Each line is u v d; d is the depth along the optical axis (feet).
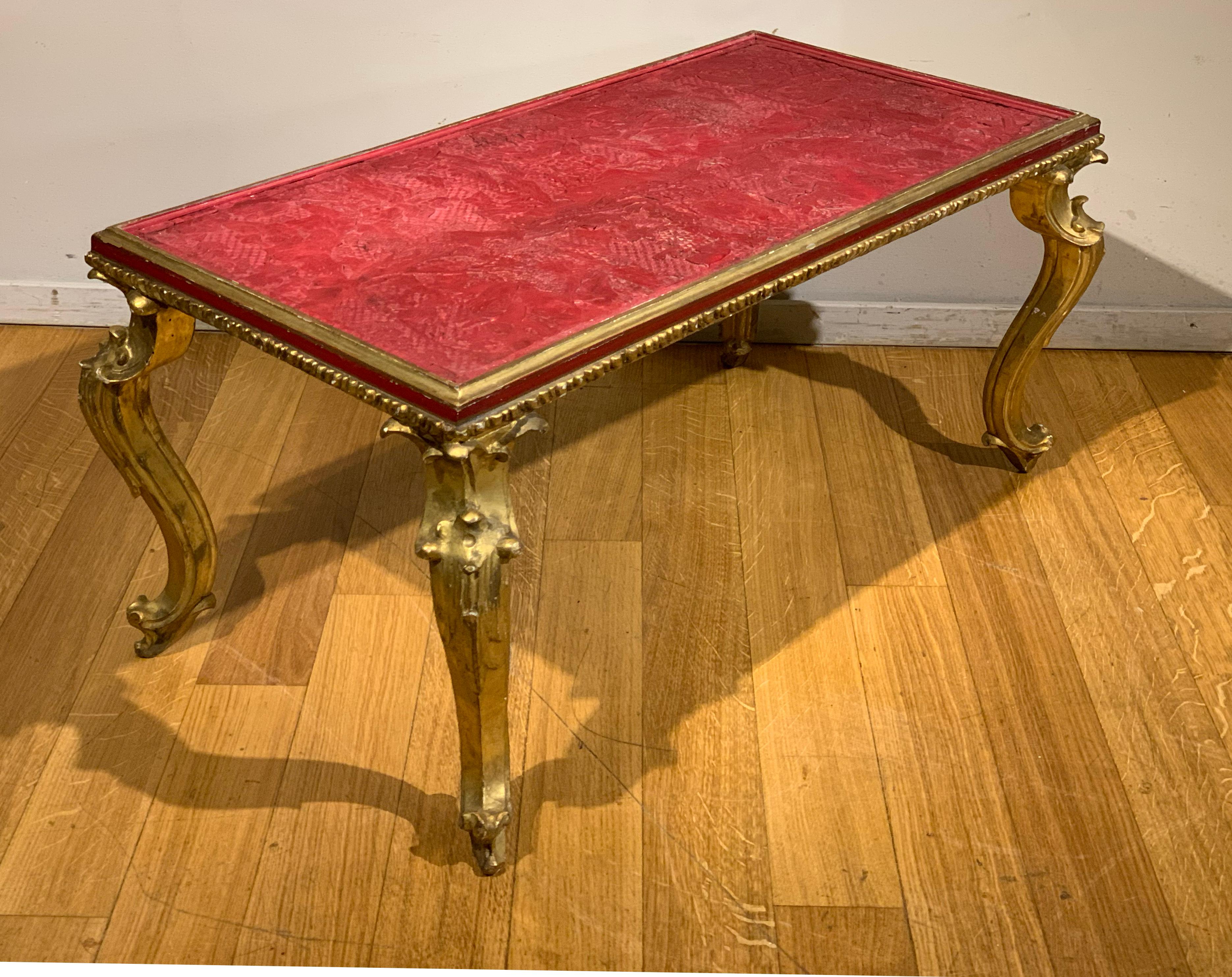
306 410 7.88
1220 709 5.81
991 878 5.04
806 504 7.10
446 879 5.00
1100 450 7.59
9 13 7.45
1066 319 8.55
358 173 5.47
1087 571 6.63
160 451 5.46
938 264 8.42
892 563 6.68
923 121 6.06
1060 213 6.26
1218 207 8.09
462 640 4.33
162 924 4.80
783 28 7.64
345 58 7.68
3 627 6.13
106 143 7.98
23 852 5.05
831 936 4.82
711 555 6.72
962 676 5.98
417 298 4.50
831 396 8.09
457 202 5.24
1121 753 5.58
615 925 4.85
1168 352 8.64
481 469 4.17
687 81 6.53
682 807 5.31
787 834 5.20
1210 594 6.48
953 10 7.49
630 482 7.27
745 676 5.96
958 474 7.38
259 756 5.50
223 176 8.16
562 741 5.60
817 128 5.98
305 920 4.84
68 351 8.42
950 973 4.69
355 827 5.20
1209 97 7.67
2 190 8.14
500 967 4.69
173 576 5.87
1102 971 4.70
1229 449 7.62
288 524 6.90
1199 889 5.00
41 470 7.25
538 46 7.68
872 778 5.45
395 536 6.85
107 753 5.49
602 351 4.33
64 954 4.68
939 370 8.41
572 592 6.44
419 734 5.64
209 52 7.64
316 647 6.09
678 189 5.35
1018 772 5.49
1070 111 6.13
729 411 7.92
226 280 4.60
